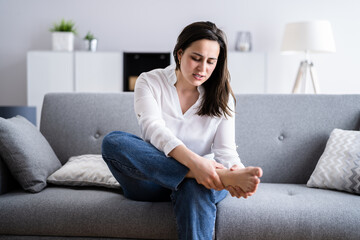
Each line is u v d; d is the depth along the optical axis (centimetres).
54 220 127
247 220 122
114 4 428
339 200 129
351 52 420
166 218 124
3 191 143
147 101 131
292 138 170
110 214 127
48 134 177
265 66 389
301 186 154
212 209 118
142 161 118
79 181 148
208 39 122
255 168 111
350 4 416
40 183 143
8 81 433
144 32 429
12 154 141
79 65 393
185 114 137
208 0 424
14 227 128
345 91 422
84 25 430
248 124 173
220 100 135
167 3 426
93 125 178
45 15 429
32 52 392
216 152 137
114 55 393
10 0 428
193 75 125
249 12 423
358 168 141
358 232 117
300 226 120
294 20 421
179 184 118
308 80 415
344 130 163
